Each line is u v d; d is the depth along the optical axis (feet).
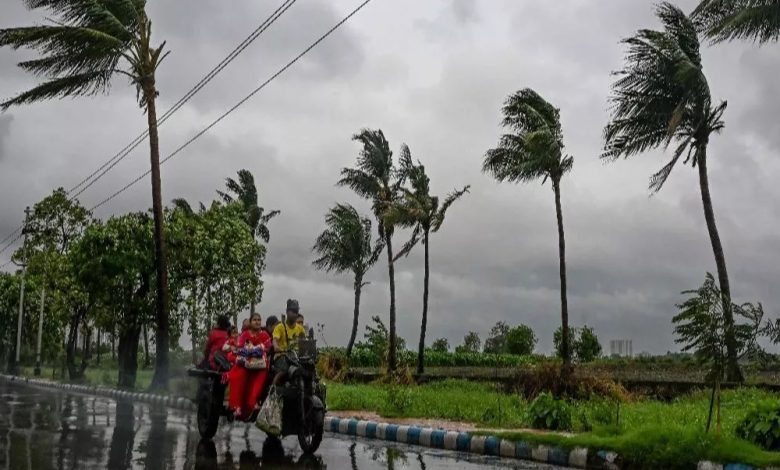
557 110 87.40
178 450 34.58
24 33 72.64
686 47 83.71
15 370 153.58
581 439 31.91
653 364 121.60
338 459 32.48
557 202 83.61
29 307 180.96
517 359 150.30
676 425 34.88
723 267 82.84
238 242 109.09
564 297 80.79
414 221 104.32
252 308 122.21
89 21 76.13
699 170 85.20
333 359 98.43
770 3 58.39
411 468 29.89
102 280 94.43
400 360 122.01
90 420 48.34
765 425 30.68
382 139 118.83
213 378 39.32
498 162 88.22
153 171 81.41
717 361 30.96
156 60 81.10
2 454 31.48
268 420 34.78
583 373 66.13
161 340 80.38
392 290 105.91
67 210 133.08
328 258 149.89
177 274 101.65
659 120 85.56
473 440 35.29
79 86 78.43
